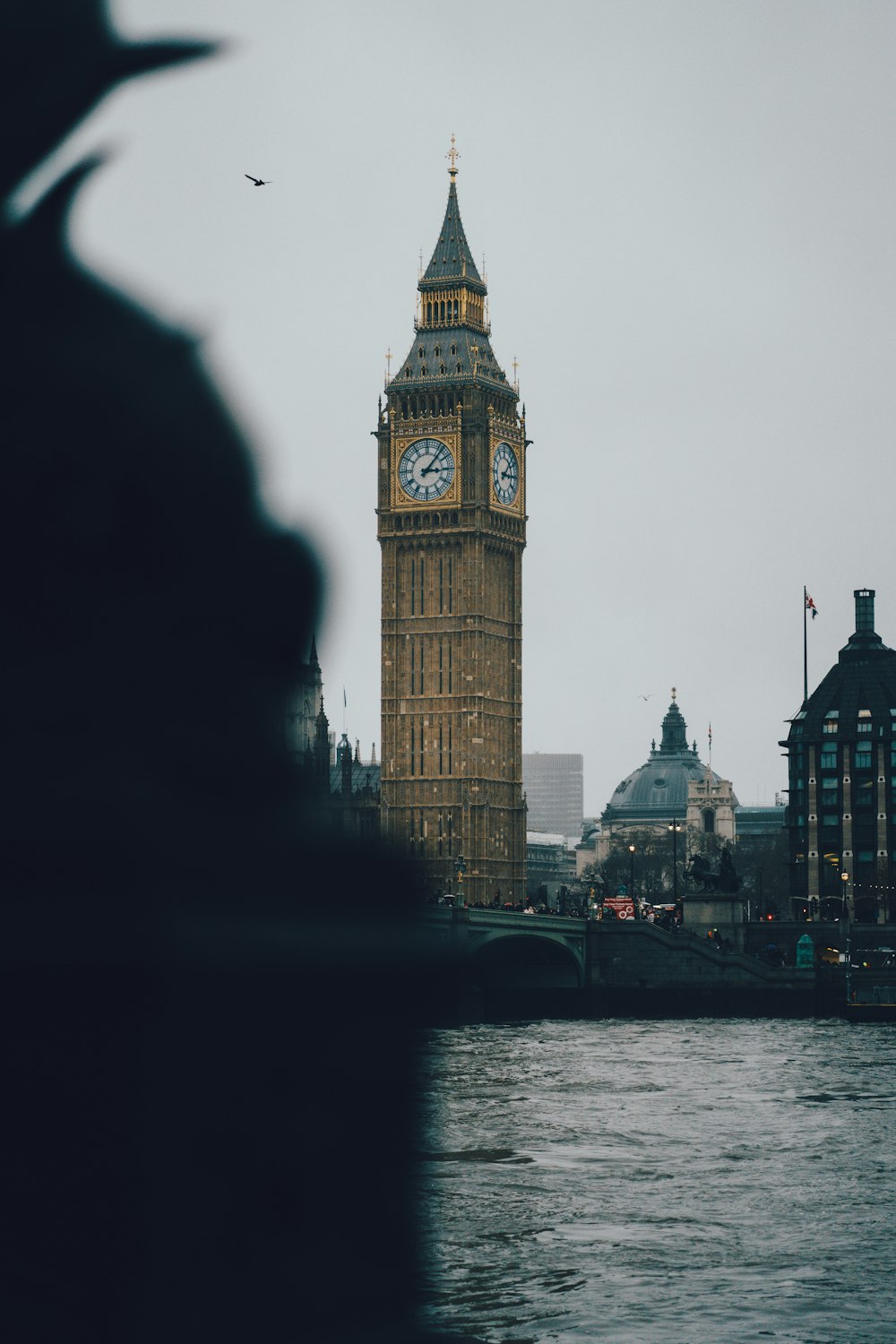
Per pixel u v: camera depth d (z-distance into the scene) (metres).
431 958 4.90
